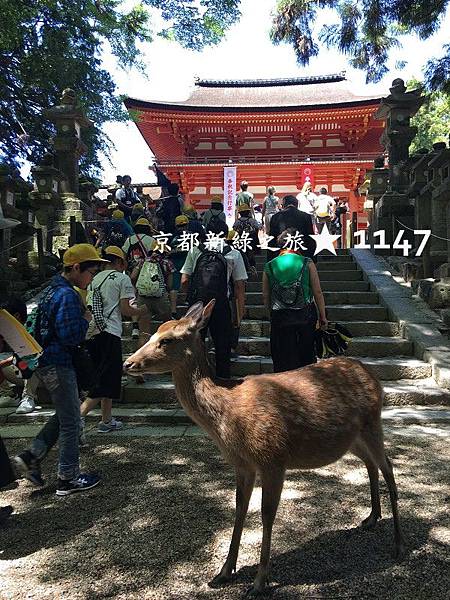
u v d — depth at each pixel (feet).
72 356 12.79
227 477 13.57
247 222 31.76
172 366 8.97
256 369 22.06
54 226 36.42
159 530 10.80
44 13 48.75
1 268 31.45
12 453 15.71
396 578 8.93
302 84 116.47
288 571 9.20
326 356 16.48
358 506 11.73
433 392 19.45
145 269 22.02
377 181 40.81
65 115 40.40
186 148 102.17
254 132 100.27
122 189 39.29
